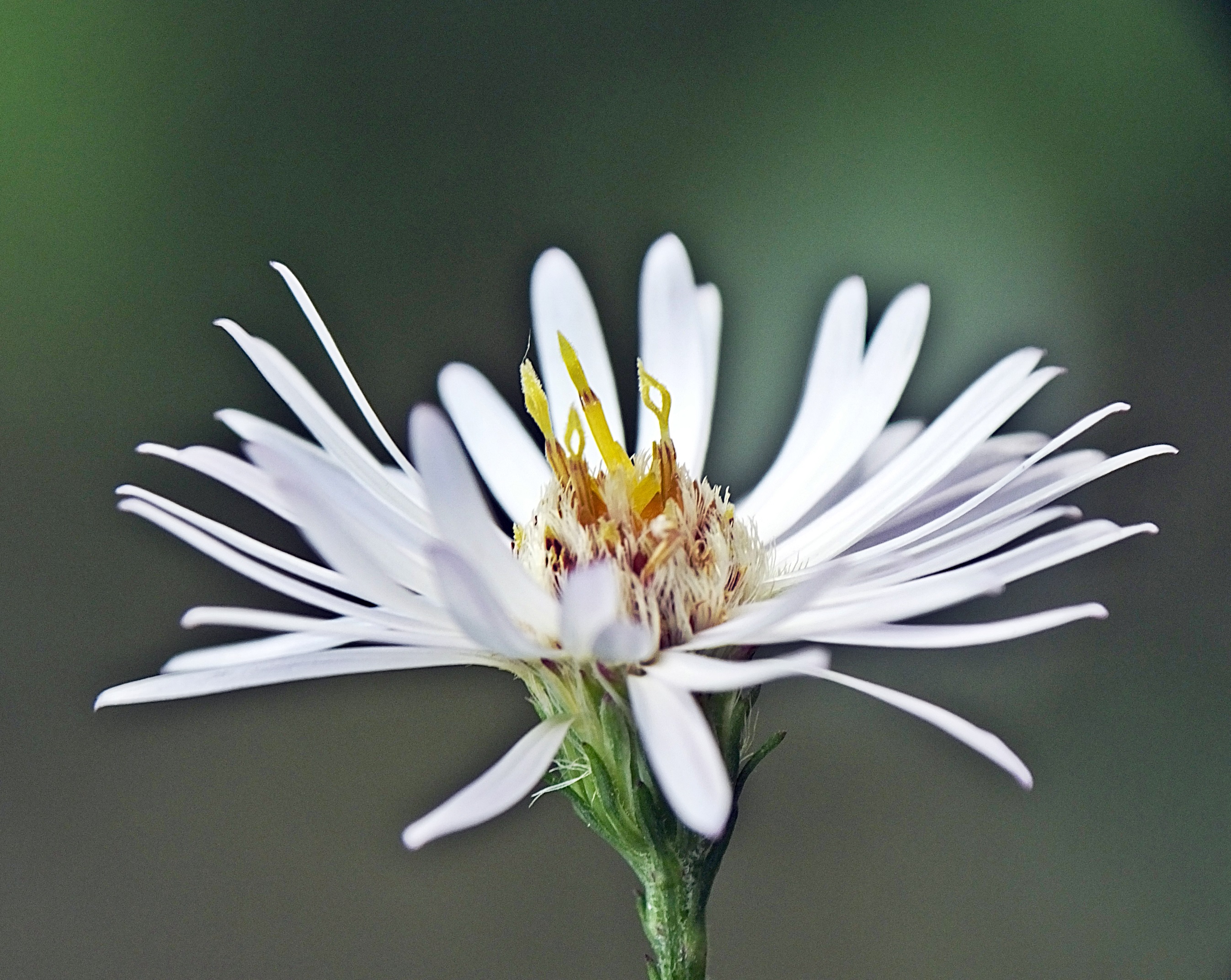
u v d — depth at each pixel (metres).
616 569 0.10
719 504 0.11
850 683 0.10
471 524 0.10
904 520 0.11
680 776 0.10
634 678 0.10
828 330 0.11
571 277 0.12
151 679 0.10
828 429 0.11
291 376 0.11
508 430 0.11
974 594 0.10
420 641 0.10
